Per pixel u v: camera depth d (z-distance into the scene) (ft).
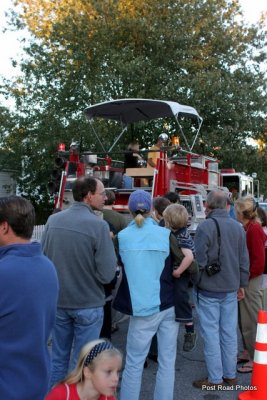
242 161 65.92
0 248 7.56
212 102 60.90
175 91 61.26
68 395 8.58
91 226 12.35
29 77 68.49
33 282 7.28
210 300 14.89
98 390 8.64
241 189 48.60
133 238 12.65
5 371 6.95
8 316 7.00
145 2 65.92
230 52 68.90
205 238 14.79
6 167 71.41
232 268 15.02
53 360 12.93
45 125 64.95
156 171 29.89
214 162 40.32
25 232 7.76
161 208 19.33
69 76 64.95
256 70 70.64
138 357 12.53
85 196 12.84
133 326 12.57
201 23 65.62
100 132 60.95
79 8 68.13
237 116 62.64
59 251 12.34
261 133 67.26
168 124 61.31
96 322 12.56
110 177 34.65
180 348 19.13
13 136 70.38
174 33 63.98
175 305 12.81
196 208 30.60
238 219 17.03
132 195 13.23
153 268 12.45
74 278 12.32
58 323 12.66
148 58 65.36
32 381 7.09
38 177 69.77
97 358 8.63
